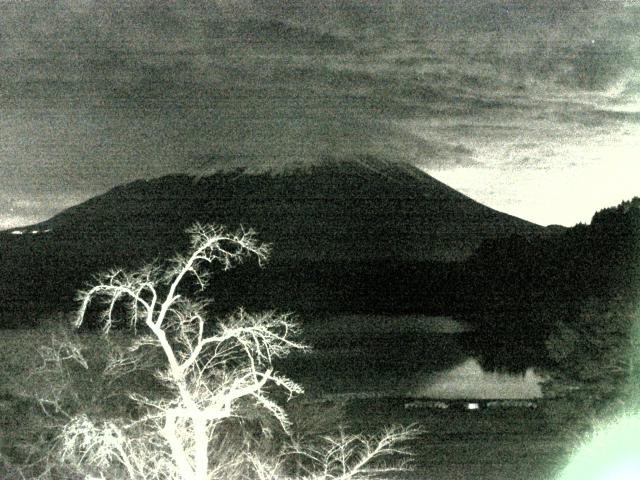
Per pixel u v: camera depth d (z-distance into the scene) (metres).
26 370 22.80
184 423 16.52
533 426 36.38
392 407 41.38
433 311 141.50
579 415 30.75
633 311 30.44
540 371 39.34
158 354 22.47
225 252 16.14
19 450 20.84
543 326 60.12
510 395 46.66
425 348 78.19
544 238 79.69
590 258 51.31
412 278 169.62
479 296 96.62
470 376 55.88
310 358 57.62
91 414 20.45
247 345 17.45
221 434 19.72
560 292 55.34
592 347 30.72
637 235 50.88
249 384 17.33
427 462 29.86
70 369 22.52
